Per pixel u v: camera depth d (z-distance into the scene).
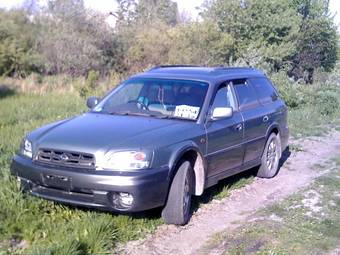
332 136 13.45
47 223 5.36
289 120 14.80
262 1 30.39
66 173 5.27
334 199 7.29
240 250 5.29
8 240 5.07
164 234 5.68
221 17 30.95
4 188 5.81
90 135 5.59
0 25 23.34
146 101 6.76
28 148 5.73
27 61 23.02
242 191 7.65
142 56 25.22
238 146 7.14
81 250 4.82
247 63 23.61
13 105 14.20
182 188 5.76
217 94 6.89
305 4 34.62
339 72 35.56
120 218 5.61
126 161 5.28
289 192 7.74
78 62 23.55
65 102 15.16
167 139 5.69
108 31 25.66
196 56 25.81
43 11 26.02
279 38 31.30
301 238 5.68
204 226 6.05
